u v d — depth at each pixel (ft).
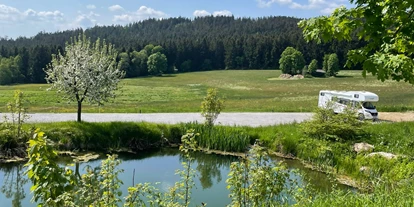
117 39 594.65
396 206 22.03
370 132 66.69
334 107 77.20
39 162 14.75
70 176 15.62
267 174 24.49
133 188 22.75
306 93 218.38
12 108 59.06
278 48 443.32
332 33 18.06
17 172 49.42
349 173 50.85
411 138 61.36
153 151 64.03
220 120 90.94
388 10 17.22
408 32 17.28
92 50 69.46
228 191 43.01
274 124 79.56
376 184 38.06
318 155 56.39
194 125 70.08
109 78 68.59
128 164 55.21
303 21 19.03
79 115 69.46
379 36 17.90
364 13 17.46
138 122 71.41
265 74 378.12
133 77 368.89
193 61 457.27
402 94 198.39
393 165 47.78
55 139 58.90
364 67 17.88
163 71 411.34
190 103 160.86
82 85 66.54
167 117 93.09
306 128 65.21
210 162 59.31
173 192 27.27
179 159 59.41
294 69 364.38
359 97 97.40
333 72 339.77
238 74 382.01
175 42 473.67
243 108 127.44
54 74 67.41
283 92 226.79
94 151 60.54
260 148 26.08
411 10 17.26
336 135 62.54
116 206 22.53
